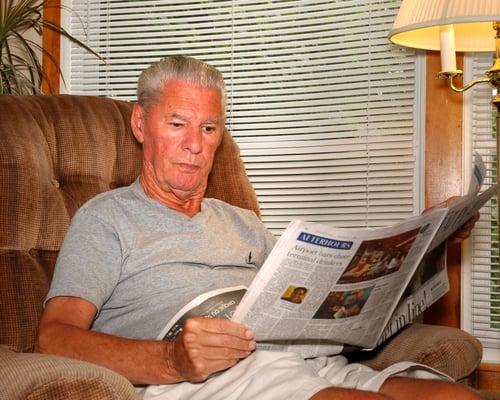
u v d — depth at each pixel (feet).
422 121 8.18
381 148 8.34
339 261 4.22
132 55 9.18
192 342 4.04
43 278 5.15
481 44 7.06
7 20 8.43
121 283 4.93
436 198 8.08
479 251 8.16
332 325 4.58
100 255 4.83
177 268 4.99
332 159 8.55
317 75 8.63
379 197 8.34
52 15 9.20
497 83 6.52
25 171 5.33
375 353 5.59
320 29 8.64
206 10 9.00
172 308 4.86
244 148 8.84
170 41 9.07
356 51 8.48
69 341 4.33
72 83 9.25
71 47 9.25
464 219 5.41
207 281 5.03
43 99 5.93
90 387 3.53
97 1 9.25
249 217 5.72
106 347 4.29
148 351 4.26
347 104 8.53
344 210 8.46
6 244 5.11
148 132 5.26
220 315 4.59
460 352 5.38
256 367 4.33
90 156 5.87
